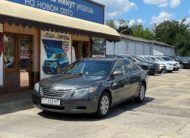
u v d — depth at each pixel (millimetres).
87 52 20875
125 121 9227
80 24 16734
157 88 18078
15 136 7492
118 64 10992
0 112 10094
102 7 22156
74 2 18516
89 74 10289
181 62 47250
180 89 17672
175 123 9117
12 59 14086
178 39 78312
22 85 14711
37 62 15633
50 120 9133
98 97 9242
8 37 13859
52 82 9406
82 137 7492
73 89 9023
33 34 15320
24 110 10430
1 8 11352
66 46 17984
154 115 10156
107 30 19625
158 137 7660
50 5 16172
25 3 14359
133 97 11820
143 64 30391
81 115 9852
